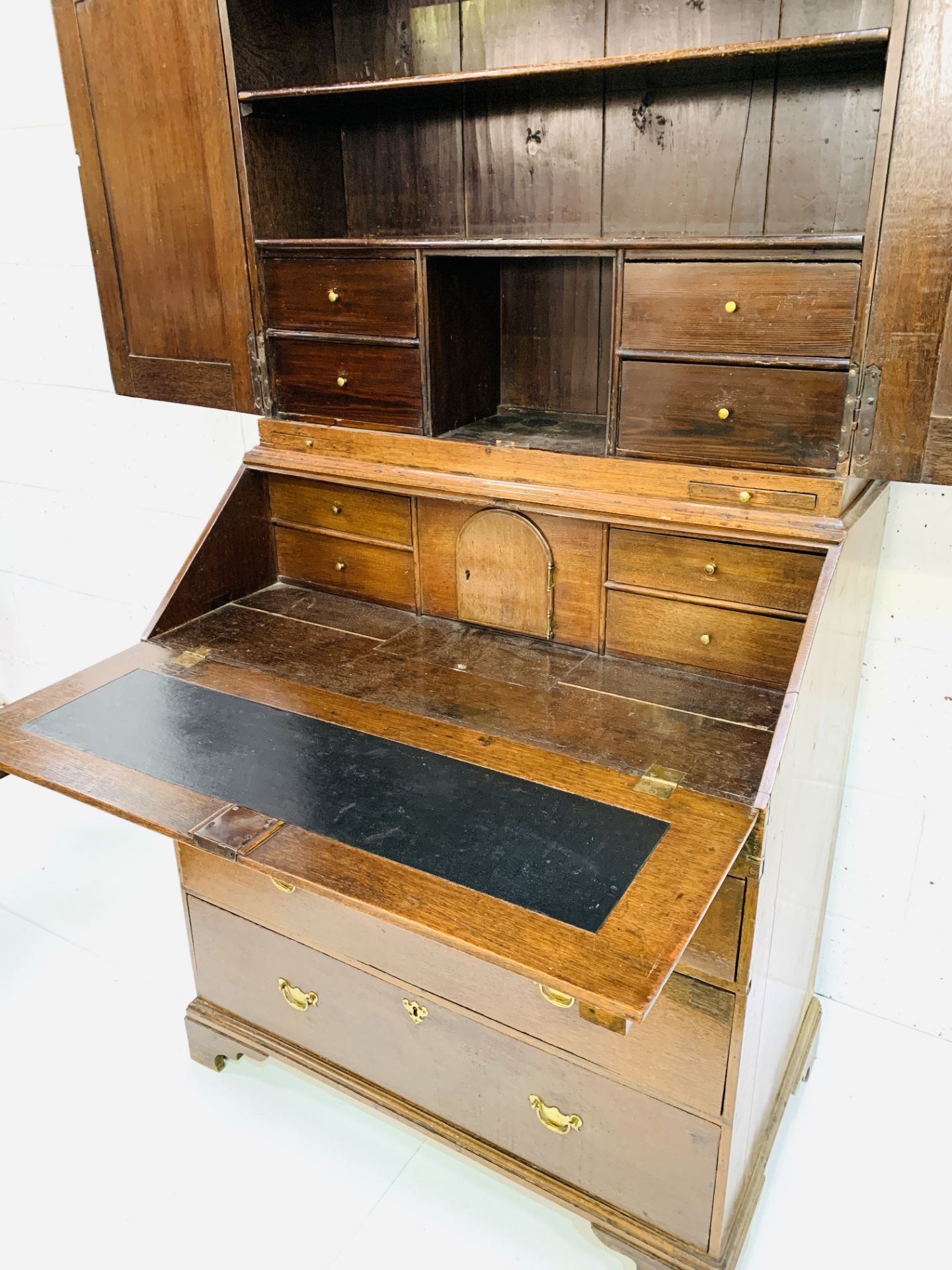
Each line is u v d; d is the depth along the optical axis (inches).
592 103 60.4
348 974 65.4
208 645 68.4
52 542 113.2
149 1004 83.3
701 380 52.4
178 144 63.6
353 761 53.5
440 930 41.0
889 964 79.5
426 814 48.7
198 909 72.4
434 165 66.9
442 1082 64.4
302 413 68.1
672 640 61.7
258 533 76.3
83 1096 74.4
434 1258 62.7
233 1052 74.9
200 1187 67.2
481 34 62.7
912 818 74.1
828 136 54.9
